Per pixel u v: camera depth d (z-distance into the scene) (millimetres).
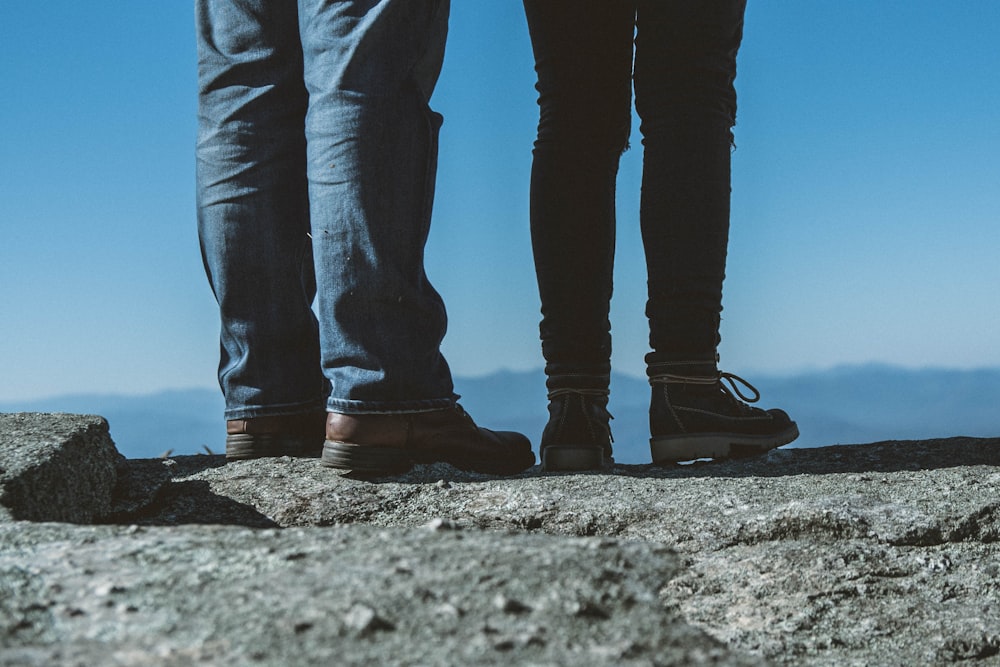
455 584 953
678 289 2428
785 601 1545
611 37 2480
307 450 2291
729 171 2473
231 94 2188
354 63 1973
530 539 1093
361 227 1969
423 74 2174
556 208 2484
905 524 1741
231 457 2275
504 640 853
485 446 2207
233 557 1051
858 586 1580
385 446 2043
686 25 2354
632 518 1836
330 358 2041
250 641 854
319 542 1095
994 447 2428
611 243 2566
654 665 835
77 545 1114
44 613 924
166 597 954
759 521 1776
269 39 2178
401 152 1997
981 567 1645
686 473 2307
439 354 2162
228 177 2188
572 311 2477
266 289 2215
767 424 2502
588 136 2486
